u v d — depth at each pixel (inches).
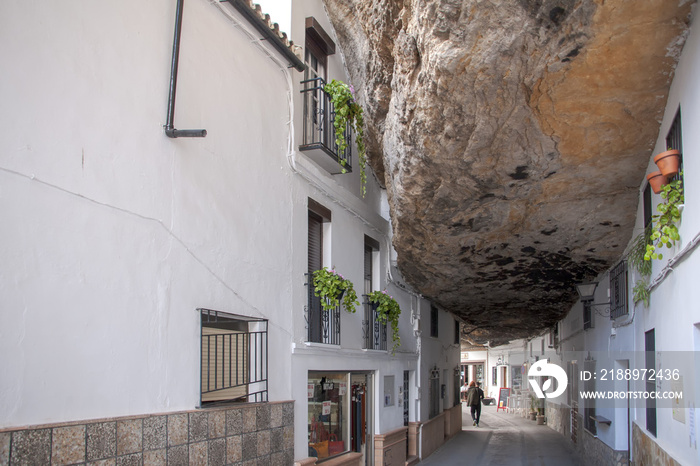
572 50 202.8
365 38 332.8
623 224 323.3
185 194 219.8
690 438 197.0
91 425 165.2
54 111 163.6
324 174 358.3
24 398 148.8
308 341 312.3
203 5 241.3
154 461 188.2
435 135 262.8
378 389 418.3
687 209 196.4
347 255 387.9
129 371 184.7
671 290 224.7
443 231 361.7
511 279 473.1
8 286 147.0
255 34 279.0
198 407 217.3
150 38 205.2
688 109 191.0
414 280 500.4
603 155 261.6
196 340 220.4
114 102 186.2
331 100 346.0
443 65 218.2
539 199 309.4
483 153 267.7
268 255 280.5
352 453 359.6
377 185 478.0
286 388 286.7
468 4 198.1
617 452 364.2
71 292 165.3
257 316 266.1
